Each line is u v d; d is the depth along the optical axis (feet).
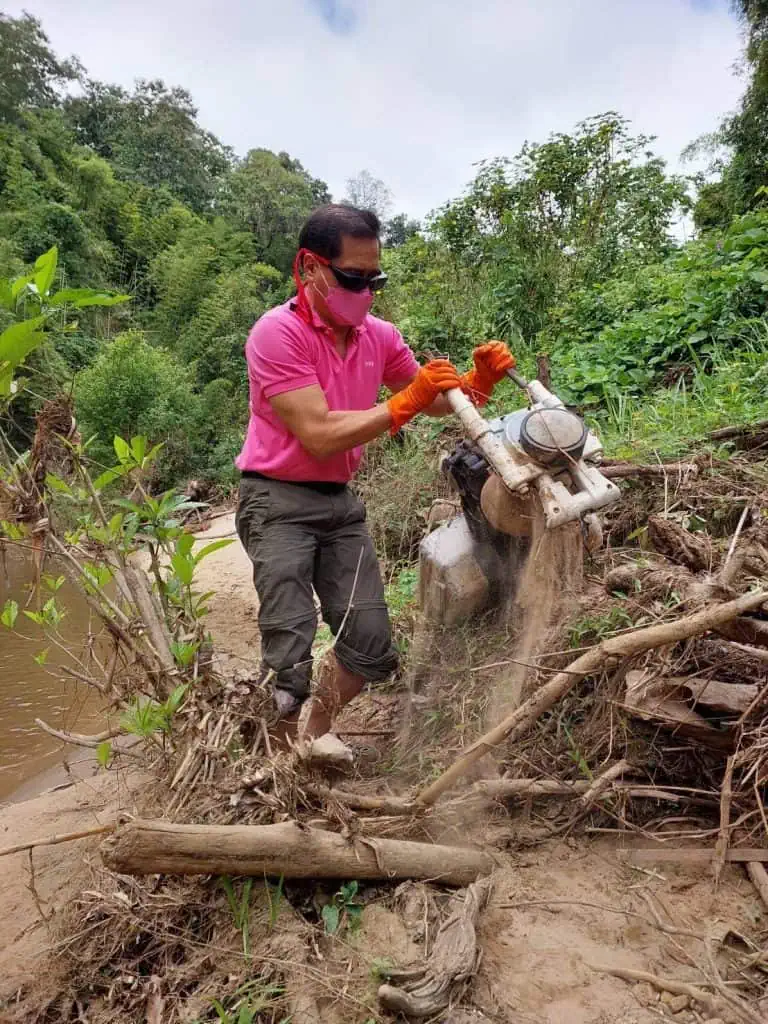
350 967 5.08
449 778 5.90
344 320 7.08
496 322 26.40
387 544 15.03
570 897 5.68
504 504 6.42
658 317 19.20
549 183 29.45
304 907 5.68
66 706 13.17
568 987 4.87
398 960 5.04
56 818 8.41
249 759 6.20
